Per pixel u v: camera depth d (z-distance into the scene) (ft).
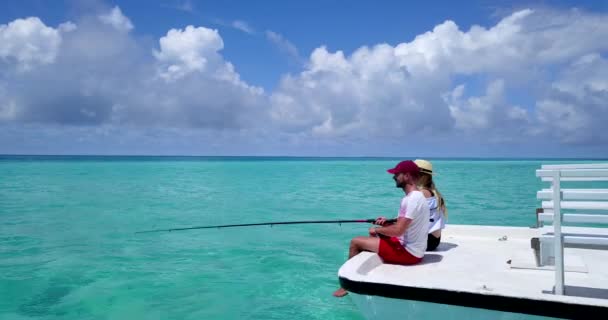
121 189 62.64
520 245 15.74
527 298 9.49
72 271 19.31
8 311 14.61
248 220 34.27
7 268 19.79
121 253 22.90
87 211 39.17
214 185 72.28
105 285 17.37
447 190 63.52
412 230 12.91
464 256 14.24
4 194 53.57
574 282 11.25
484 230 17.21
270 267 20.13
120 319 13.92
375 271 12.66
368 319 11.56
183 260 21.47
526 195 54.70
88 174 100.27
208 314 14.35
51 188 62.69
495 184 75.61
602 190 9.65
